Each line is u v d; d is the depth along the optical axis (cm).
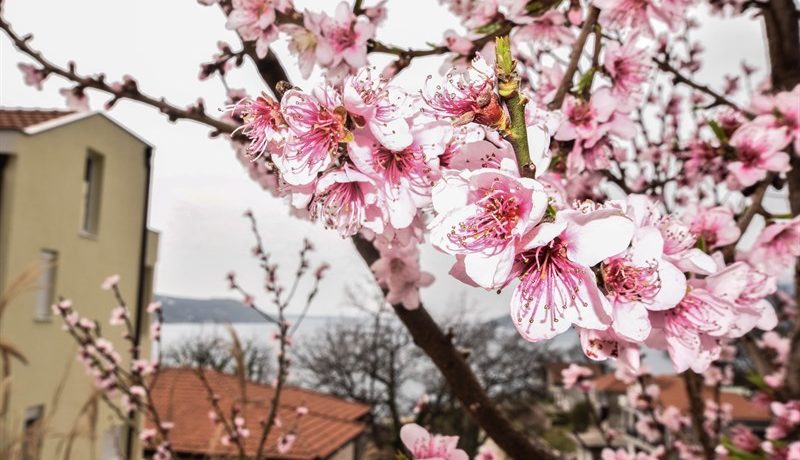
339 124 73
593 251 65
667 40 274
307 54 152
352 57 146
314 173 74
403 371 1378
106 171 1087
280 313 386
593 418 391
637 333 69
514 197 65
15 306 811
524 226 62
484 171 64
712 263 83
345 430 1262
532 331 65
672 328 84
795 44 203
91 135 1034
